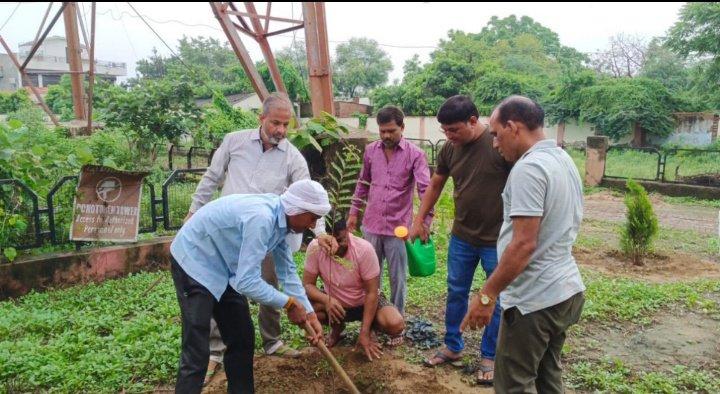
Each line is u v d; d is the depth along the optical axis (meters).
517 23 62.59
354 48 63.22
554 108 28.41
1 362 3.86
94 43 14.87
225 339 3.34
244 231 2.94
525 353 2.64
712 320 5.20
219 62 58.62
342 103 36.75
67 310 5.01
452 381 3.89
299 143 6.75
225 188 4.01
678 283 6.38
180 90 12.82
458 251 3.91
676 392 3.71
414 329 4.64
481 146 3.62
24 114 14.91
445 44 43.66
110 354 4.08
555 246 2.56
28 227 6.15
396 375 3.93
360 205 5.37
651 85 25.97
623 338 4.73
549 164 2.52
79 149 7.01
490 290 2.56
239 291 2.99
